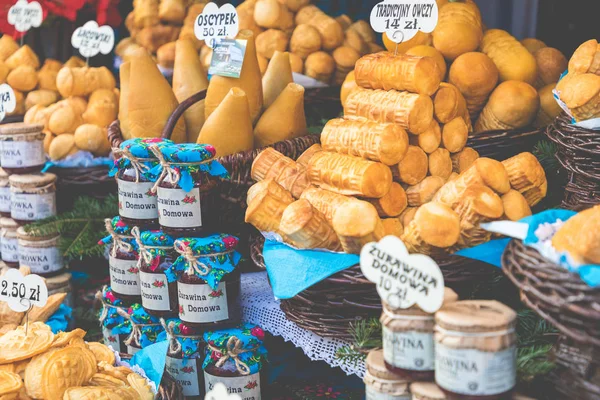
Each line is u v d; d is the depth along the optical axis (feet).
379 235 4.90
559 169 6.09
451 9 6.82
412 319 3.82
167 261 6.01
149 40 10.13
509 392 3.62
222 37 7.36
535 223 4.17
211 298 5.72
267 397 5.92
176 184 5.71
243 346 5.62
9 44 9.85
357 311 5.17
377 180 5.22
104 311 6.68
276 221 5.48
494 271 4.99
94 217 7.94
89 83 8.77
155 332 6.35
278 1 9.24
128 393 5.26
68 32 10.50
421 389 3.76
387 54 5.70
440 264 4.83
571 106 5.49
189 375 5.97
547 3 8.95
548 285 3.61
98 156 8.50
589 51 5.60
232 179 6.50
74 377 5.23
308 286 5.09
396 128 5.27
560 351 3.97
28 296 5.50
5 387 4.97
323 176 5.53
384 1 5.94
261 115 7.42
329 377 6.34
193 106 7.40
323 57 8.84
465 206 4.79
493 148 6.32
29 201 7.83
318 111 8.79
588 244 3.64
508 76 6.70
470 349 3.54
